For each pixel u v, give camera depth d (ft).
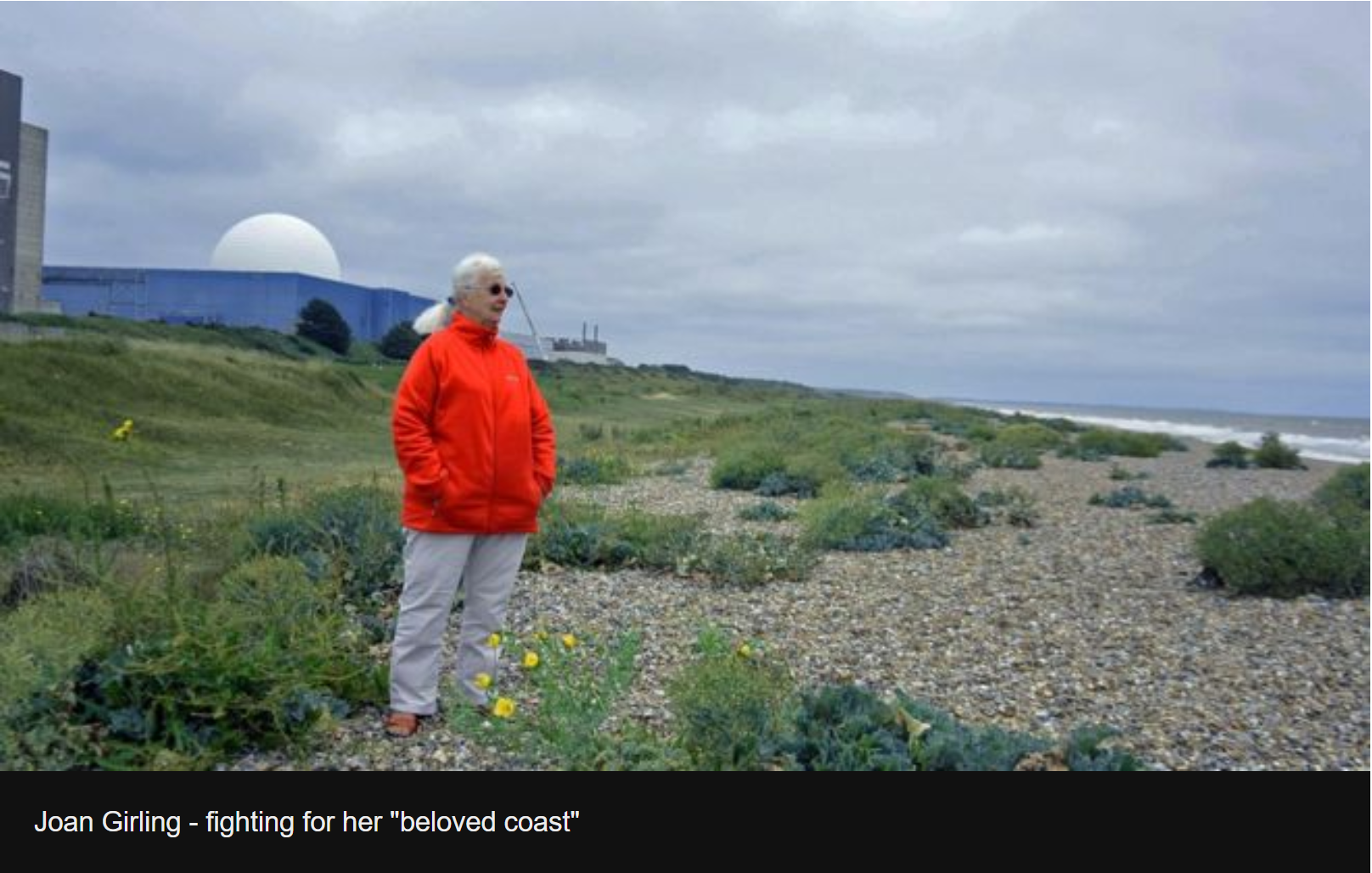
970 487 56.39
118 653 15.08
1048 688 18.83
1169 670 20.16
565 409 153.28
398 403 15.34
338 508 27.40
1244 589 27.53
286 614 17.26
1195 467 79.51
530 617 22.85
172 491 48.55
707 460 68.69
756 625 22.63
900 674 19.36
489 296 15.64
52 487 48.26
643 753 14.25
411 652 15.70
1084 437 96.73
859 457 61.52
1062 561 31.71
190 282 249.75
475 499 15.51
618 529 30.40
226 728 14.83
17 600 21.71
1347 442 186.80
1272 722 17.28
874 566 30.22
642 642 20.97
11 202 166.81
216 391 99.25
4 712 13.92
